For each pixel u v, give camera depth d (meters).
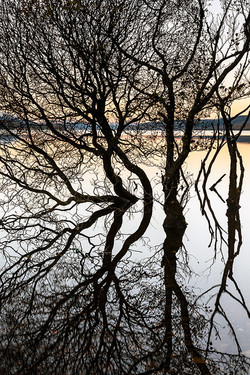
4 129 12.60
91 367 5.34
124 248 10.84
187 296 7.75
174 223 12.45
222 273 9.02
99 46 10.91
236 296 7.74
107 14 10.88
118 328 6.44
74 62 11.08
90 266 9.52
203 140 13.67
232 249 10.60
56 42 11.23
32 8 10.83
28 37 11.07
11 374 5.20
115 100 11.93
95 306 7.29
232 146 13.53
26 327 6.48
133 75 11.95
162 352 5.73
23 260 9.95
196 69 12.59
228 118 13.51
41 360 5.53
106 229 12.56
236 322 6.62
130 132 13.45
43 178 13.98
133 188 15.77
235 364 5.36
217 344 5.92
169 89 12.38
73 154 14.50
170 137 13.15
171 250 10.62
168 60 12.83
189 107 13.09
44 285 8.35
